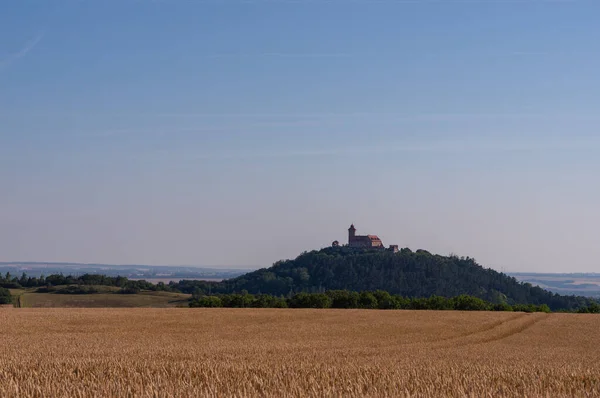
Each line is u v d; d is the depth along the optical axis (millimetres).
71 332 54969
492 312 94875
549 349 47500
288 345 44500
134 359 28344
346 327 65312
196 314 80000
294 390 16172
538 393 17172
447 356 37875
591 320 82812
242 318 75562
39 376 19875
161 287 179000
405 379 19531
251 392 15922
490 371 23906
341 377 20250
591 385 19438
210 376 19766
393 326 67188
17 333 53438
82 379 19547
